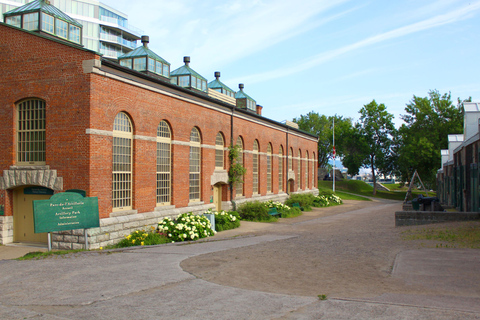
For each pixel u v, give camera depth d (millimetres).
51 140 15789
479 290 7137
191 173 22797
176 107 20922
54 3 71750
